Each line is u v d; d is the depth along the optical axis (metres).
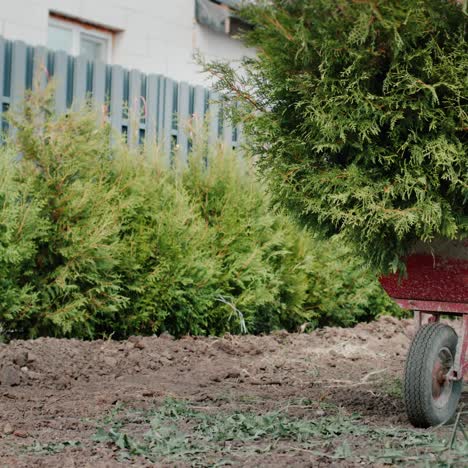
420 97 4.33
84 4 11.28
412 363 4.43
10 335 7.12
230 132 10.21
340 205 4.49
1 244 6.73
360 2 4.13
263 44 4.57
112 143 8.89
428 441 3.92
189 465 3.45
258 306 8.67
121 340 7.69
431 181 4.30
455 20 4.28
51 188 7.12
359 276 9.41
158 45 12.16
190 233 7.84
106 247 7.09
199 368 6.41
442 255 4.47
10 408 4.76
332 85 4.36
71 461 3.44
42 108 7.45
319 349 7.59
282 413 4.71
